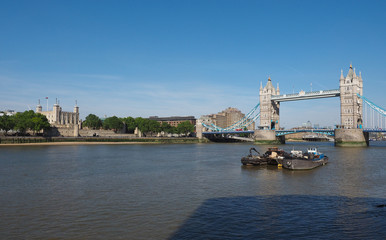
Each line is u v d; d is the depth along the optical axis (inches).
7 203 1312.7
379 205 1288.1
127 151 4586.6
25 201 1348.4
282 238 935.0
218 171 2342.5
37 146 5590.6
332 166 2687.0
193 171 2331.4
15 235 941.8
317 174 2203.5
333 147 6210.6
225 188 1662.2
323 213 1183.6
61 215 1142.3
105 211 1197.1
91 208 1237.7
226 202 1347.2
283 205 1299.2
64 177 1996.8
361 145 6417.3
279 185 1758.1
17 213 1165.1
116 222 1066.7
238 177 2047.2
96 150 4719.5
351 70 6801.2
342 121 6786.4
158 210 1214.3
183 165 2731.3
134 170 2363.4
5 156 3437.5
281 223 1066.7
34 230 984.9
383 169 2474.2
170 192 1549.0
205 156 3752.5
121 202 1338.6
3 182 1804.9
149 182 1830.7
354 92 6678.2
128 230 989.8
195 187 1684.3
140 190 1594.5
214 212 1190.9
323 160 2800.2
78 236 937.5
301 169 2445.9
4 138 5856.3
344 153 4306.1
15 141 6008.9
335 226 1039.0
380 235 960.9
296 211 1210.6
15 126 6520.7
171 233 967.0
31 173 2161.7
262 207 1266.0
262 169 2477.9
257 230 998.4
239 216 1141.7
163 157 3567.9
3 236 932.6
